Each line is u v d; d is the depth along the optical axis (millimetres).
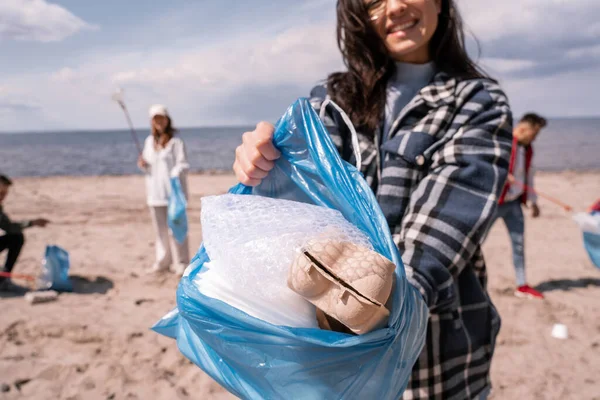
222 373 1158
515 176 5406
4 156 37812
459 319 1429
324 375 1013
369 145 1513
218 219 1213
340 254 1007
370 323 951
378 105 1518
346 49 1569
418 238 1247
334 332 993
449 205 1267
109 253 7305
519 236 5480
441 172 1318
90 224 9414
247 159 1298
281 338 1007
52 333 4480
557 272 6473
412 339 1061
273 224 1142
